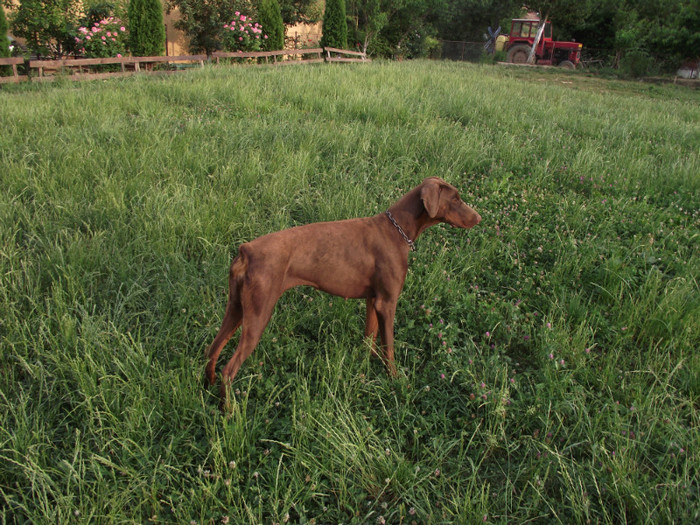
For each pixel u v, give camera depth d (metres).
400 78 13.93
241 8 19.75
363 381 3.29
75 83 12.83
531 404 3.26
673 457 2.90
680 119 11.98
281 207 5.50
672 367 3.67
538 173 6.84
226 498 2.61
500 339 3.98
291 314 4.00
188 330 3.77
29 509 2.54
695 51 26.42
